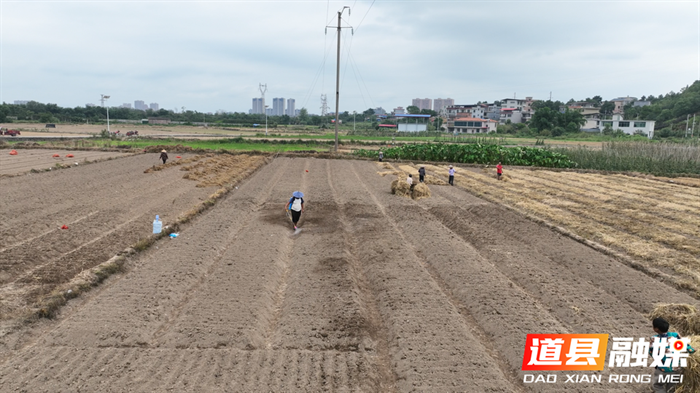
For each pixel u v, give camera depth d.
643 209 22.53
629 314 10.19
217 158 40.72
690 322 9.34
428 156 47.50
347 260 13.55
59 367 7.49
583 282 12.14
